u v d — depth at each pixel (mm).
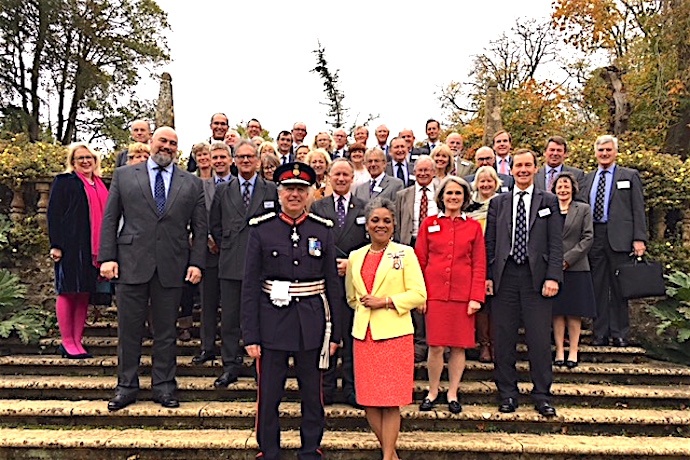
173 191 4910
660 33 15562
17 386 5191
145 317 4922
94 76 24047
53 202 5695
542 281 4801
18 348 6164
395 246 4293
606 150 6195
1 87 23219
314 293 4082
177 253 4906
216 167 5703
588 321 6738
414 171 5465
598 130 17219
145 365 5566
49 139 23656
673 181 6844
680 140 15016
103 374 5609
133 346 4871
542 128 18391
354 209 4969
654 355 6281
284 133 8070
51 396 5207
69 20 23438
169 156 4965
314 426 4121
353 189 5684
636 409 5152
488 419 4762
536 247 4809
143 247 4785
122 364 4867
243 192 5234
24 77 23781
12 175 6840
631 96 16781
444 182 4840
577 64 23094
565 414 4836
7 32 22812
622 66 19141
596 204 6246
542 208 4844
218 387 5148
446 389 5164
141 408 4789
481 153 6441
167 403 4836
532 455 4410
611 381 5648
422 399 5199
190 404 4984
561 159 6258
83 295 5895
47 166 7043
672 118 15281
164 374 4926
